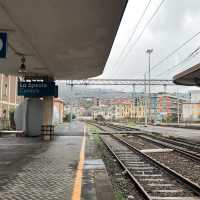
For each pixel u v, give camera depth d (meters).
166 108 117.31
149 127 66.12
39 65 21.83
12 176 10.64
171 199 9.02
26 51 17.34
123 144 27.05
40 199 7.64
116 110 155.62
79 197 7.80
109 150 21.47
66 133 37.53
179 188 10.73
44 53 17.75
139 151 20.38
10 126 43.72
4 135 31.56
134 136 37.66
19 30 13.25
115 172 13.84
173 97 125.31
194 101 126.19
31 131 30.20
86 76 27.50
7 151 18.19
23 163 13.59
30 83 25.47
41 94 25.41
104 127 66.25
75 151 18.27
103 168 12.31
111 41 14.84
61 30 13.21
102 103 158.62
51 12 11.08
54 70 23.94
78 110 166.62
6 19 11.86
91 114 167.38
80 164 13.33
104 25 12.48
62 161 14.22
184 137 35.25
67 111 130.62
